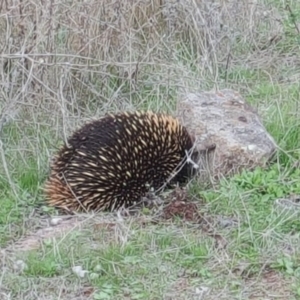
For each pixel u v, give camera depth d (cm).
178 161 779
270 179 759
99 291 622
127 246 668
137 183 755
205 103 847
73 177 748
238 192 738
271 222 691
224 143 782
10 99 866
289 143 831
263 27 1185
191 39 1059
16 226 731
